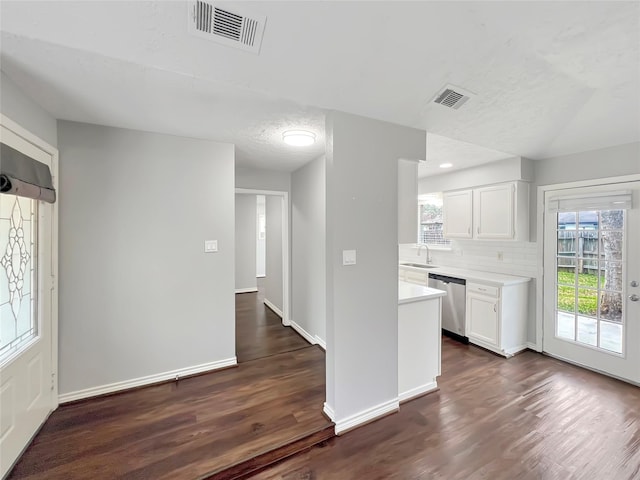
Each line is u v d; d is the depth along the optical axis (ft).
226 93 6.02
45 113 6.66
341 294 6.59
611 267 9.20
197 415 7.03
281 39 4.74
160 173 8.49
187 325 8.96
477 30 4.94
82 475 5.30
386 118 7.02
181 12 4.15
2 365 5.12
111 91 5.92
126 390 8.11
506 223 11.28
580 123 8.14
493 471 5.56
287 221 13.76
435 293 8.50
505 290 10.63
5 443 5.18
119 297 8.03
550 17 4.72
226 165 9.38
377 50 5.16
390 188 7.25
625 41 5.22
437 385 8.71
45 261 6.54
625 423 6.92
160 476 5.29
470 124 7.81
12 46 4.46
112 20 4.12
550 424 6.90
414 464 5.74
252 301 19.03
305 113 6.99
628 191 8.66
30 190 5.56
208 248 9.23
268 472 5.62
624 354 8.90
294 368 9.56
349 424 6.75
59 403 7.34
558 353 10.50
